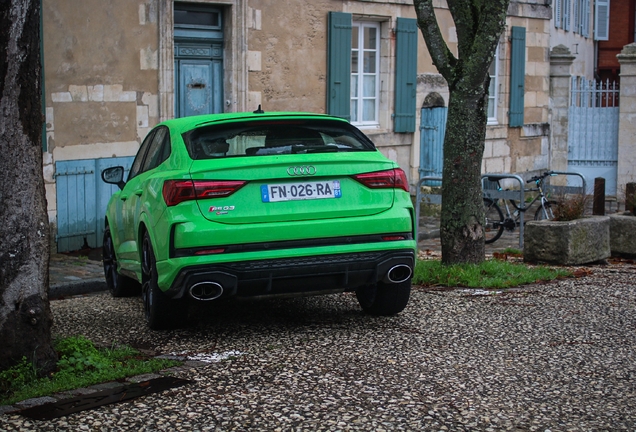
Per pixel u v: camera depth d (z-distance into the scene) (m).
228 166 5.99
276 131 6.45
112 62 12.09
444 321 6.82
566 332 6.44
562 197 10.86
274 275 6.05
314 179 6.18
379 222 6.29
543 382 5.19
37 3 4.95
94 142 11.95
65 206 11.61
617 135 20.53
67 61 11.55
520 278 8.58
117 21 12.12
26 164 4.99
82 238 11.87
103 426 4.38
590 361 5.65
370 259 6.27
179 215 5.95
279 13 14.37
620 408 4.72
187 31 13.34
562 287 8.31
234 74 13.76
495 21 8.54
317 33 15.02
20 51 4.88
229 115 6.58
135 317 7.31
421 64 17.22
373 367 5.49
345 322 6.85
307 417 4.54
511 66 19.61
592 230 10.08
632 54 19.75
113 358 5.67
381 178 6.37
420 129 17.31
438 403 4.78
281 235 6.04
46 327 5.17
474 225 8.99
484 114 8.96
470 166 8.93
